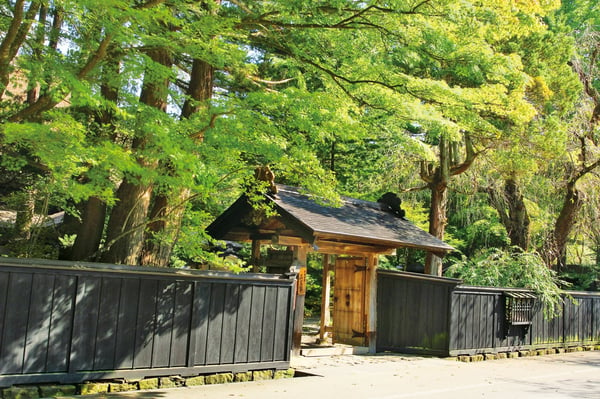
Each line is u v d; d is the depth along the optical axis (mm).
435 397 7680
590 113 18812
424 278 12078
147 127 6301
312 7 9000
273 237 10977
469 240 23344
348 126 8648
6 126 5371
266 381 8562
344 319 12625
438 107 11742
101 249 8562
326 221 10820
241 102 7473
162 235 9008
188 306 8070
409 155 17344
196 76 10266
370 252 12055
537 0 11195
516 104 12273
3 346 6371
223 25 7316
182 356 7945
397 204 13930
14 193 10930
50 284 6793
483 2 9836
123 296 7418
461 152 18734
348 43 10188
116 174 7742
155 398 6895
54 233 11531
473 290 12414
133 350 7461
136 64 6977
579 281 22891
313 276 20672
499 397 7867
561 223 19469
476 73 12586
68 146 5789
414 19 9281
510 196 19172
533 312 13883
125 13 6008
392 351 12195
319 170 8703
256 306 8828
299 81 11539
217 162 7824
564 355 14000
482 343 12547
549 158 16516
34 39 7402
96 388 7051
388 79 10656
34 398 6488
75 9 7328
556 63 16359
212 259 8711
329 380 8688
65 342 6871
